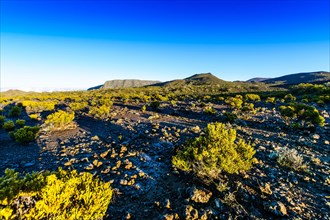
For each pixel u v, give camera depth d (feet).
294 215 20.04
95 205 16.80
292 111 63.77
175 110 99.86
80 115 93.09
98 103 141.59
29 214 14.51
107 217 20.93
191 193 23.25
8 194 14.46
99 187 18.30
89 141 50.11
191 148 28.53
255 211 20.83
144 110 104.37
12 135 52.90
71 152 41.68
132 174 30.17
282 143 44.60
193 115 88.43
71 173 19.13
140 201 23.66
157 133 53.88
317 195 23.66
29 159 38.81
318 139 47.78
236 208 21.06
